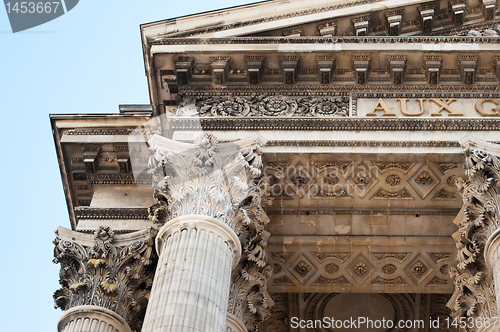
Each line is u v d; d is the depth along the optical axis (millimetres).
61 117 24125
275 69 24312
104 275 20484
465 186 20531
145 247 21141
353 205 22500
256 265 20641
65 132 24203
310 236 23047
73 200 24719
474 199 19984
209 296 16875
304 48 23828
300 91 23922
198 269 17375
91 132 24125
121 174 24219
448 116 22328
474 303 20266
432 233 22766
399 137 21578
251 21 25234
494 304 19453
